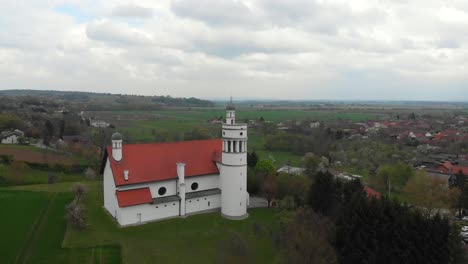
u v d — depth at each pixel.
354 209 56.91
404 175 109.44
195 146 85.25
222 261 57.94
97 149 143.50
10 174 108.75
